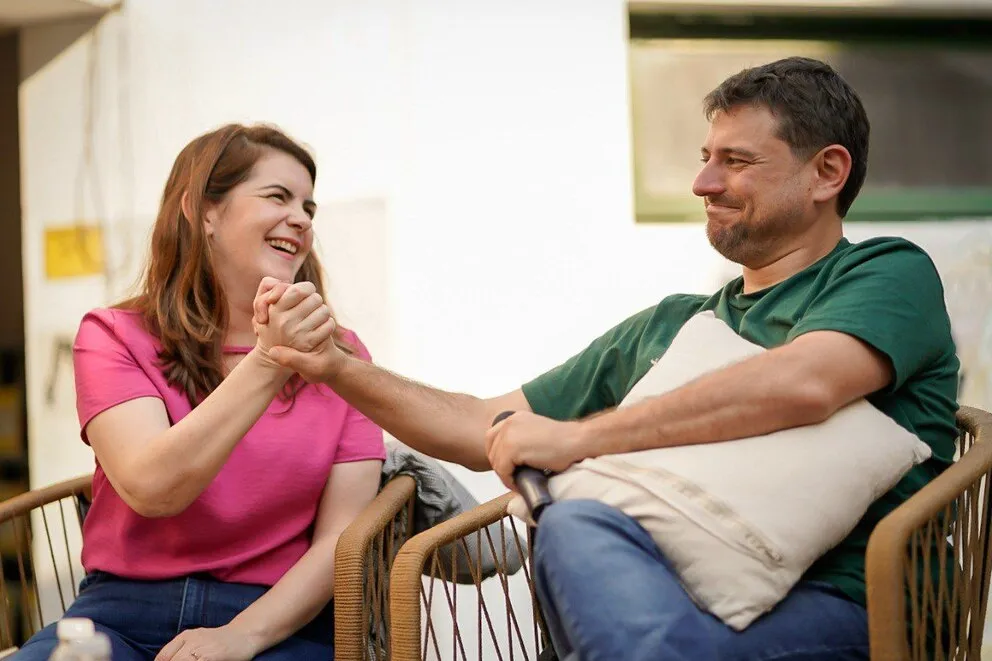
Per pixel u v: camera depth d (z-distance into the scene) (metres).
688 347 1.58
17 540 2.00
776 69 1.66
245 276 1.90
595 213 3.05
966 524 1.40
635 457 1.37
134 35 3.13
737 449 1.37
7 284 3.40
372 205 3.05
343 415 1.92
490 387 3.03
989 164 3.30
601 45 3.07
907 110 3.28
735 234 1.65
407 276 3.04
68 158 3.15
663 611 1.22
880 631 1.20
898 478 1.37
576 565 1.24
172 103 3.11
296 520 1.85
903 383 1.51
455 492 2.04
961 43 3.31
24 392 3.29
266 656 1.67
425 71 3.05
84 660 1.17
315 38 3.08
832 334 1.42
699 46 3.19
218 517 1.77
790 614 1.32
